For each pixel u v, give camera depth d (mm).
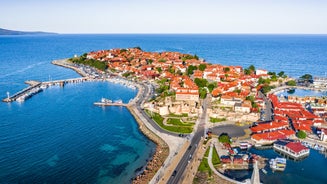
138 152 155750
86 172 133750
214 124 189375
